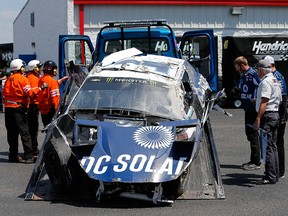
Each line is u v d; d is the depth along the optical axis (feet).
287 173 29.68
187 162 22.71
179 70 31.07
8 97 32.40
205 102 33.42
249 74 29.96
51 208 22.68
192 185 25.67
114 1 73.92
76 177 24.39
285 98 28.12
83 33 73.92
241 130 46.06
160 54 40.83
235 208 22.70
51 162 24.71
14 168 31.22
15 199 24.29
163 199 22.82
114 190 22.68
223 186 26.61
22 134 32.48
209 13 76.69
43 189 25.52
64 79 35.47
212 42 40.22
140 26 40.47
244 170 30.35
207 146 30.63
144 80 28.32
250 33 78.38
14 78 32.19
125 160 22.56
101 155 22.94
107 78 28.63
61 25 78.84
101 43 40.81
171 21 75.77
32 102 33.68
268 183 27.12
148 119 26.17
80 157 23.08
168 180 21.80
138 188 22.56
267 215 21.79
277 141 28.30
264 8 78.54
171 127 24.59
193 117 28.19
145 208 22.56
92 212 22.02
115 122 25.70
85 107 27.07
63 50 40.42
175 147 23.40
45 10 90.27
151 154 22.81
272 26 79.15
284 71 69.00
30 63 34.78
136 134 24.00
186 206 22.88
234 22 77.66
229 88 67.31
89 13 73.92
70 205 23.11
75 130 24.71
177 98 27.66
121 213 21.85
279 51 68.39
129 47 40.91
